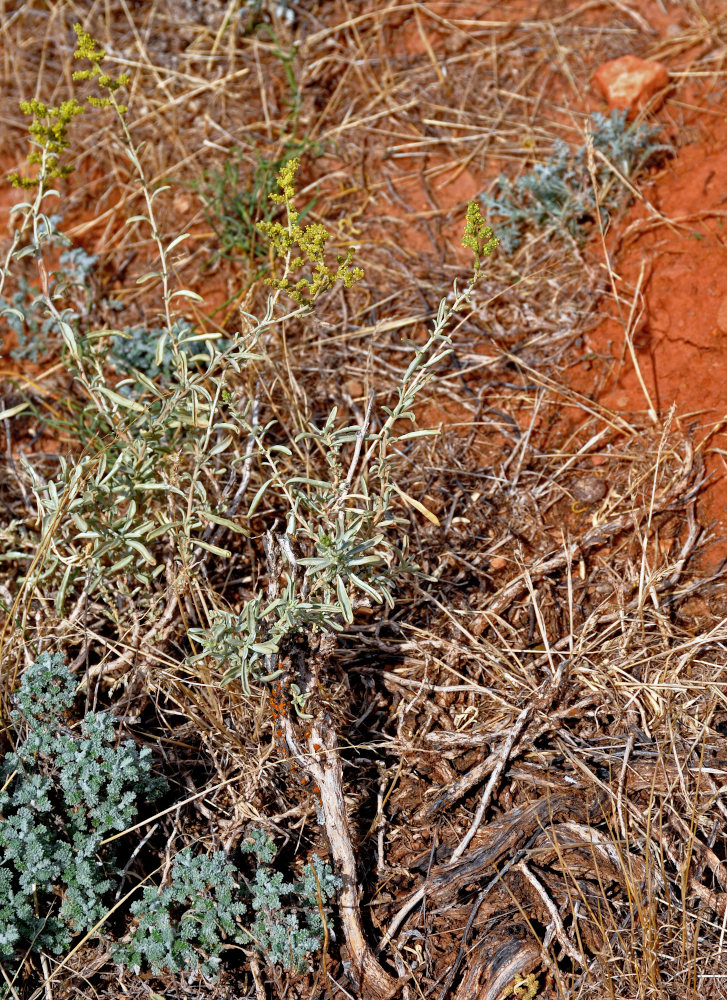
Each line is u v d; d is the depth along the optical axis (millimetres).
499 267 1694
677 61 1834
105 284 1742
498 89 1858
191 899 1286
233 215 1753
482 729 1389
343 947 1297
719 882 1307
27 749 1314
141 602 1434
